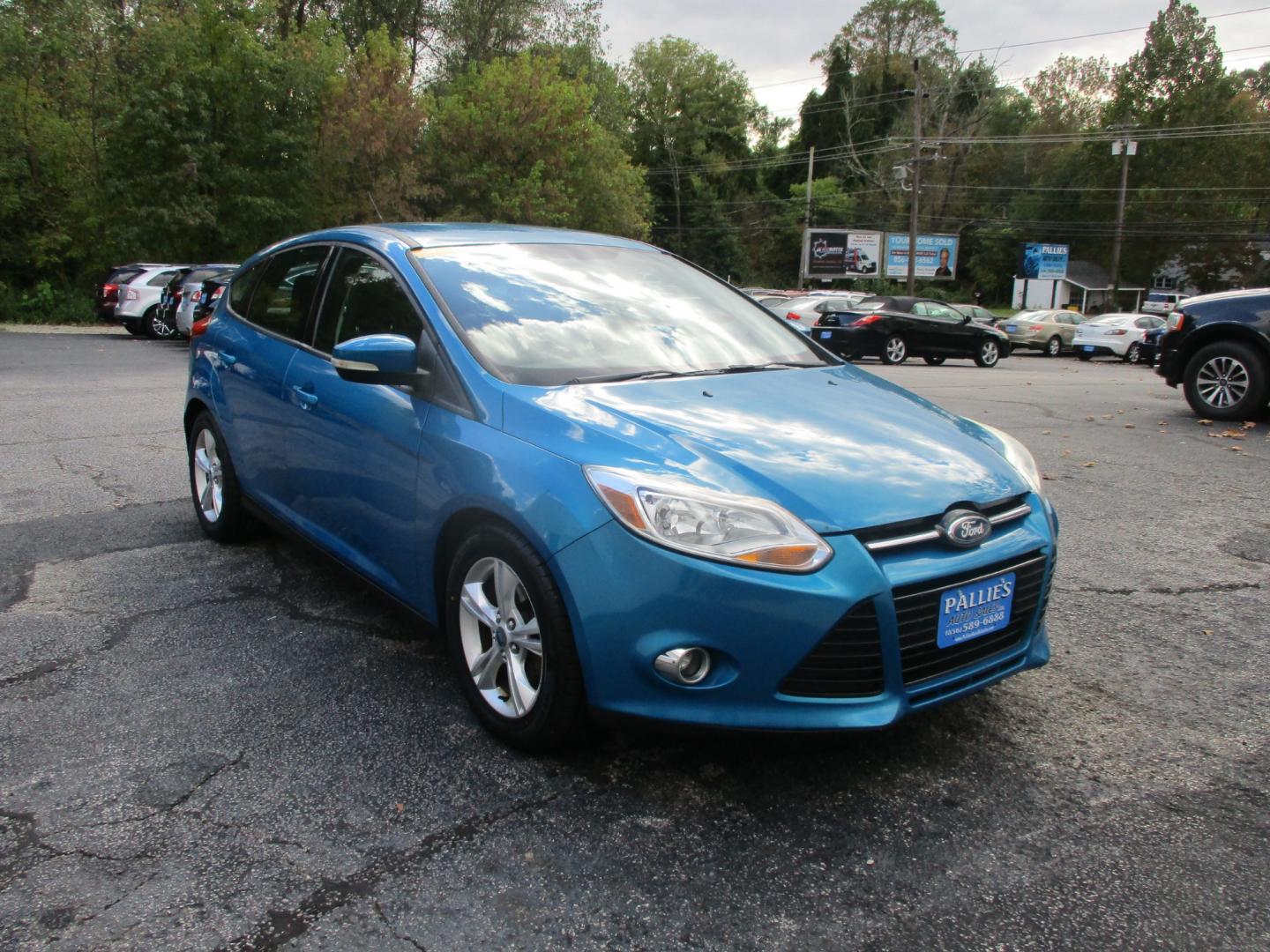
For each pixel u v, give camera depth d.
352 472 3.35
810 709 2.35
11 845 2.25
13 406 9.16
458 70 37.88
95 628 3.62
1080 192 60.56
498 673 2.81
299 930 1.98
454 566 2.83
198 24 23.64
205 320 4.89
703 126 65.19
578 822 2.38
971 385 13.76
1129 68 55.78
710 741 2.80
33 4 25.98
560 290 3.47
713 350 3.43
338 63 25.92
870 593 2.32
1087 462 7.04
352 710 2.98
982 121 64.88
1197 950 1.95
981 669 2.60
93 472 6.22
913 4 71.06
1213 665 3.41
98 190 24.97
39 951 1.90
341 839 2.30
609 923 2.02
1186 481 6.37
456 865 2.21
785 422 2.80
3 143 25.75
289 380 3.78
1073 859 2.27
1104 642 3.61
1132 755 2.76
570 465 2.49
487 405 2.82
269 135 23.98
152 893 2.09
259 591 4.04
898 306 20.31
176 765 2.63
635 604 2.34
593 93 31.73
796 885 2.15
